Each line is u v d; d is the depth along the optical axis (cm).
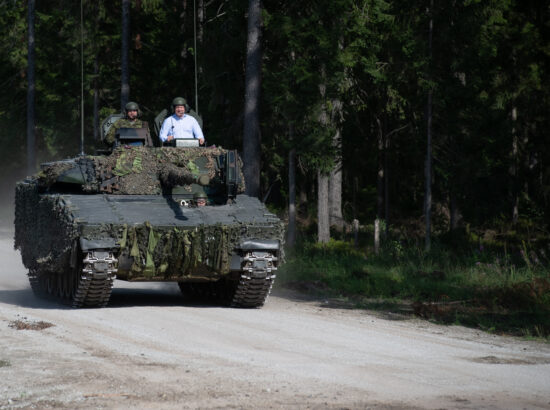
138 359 1477
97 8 7125
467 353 1661
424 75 4494
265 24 4553
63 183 2575
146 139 2695
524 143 6788
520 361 1577
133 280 2347
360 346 1703
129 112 2744
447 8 4394
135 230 2212
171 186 2492
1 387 1227
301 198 7375
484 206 6078
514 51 6088
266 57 5038
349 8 4553
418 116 5728
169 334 1792
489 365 1510
